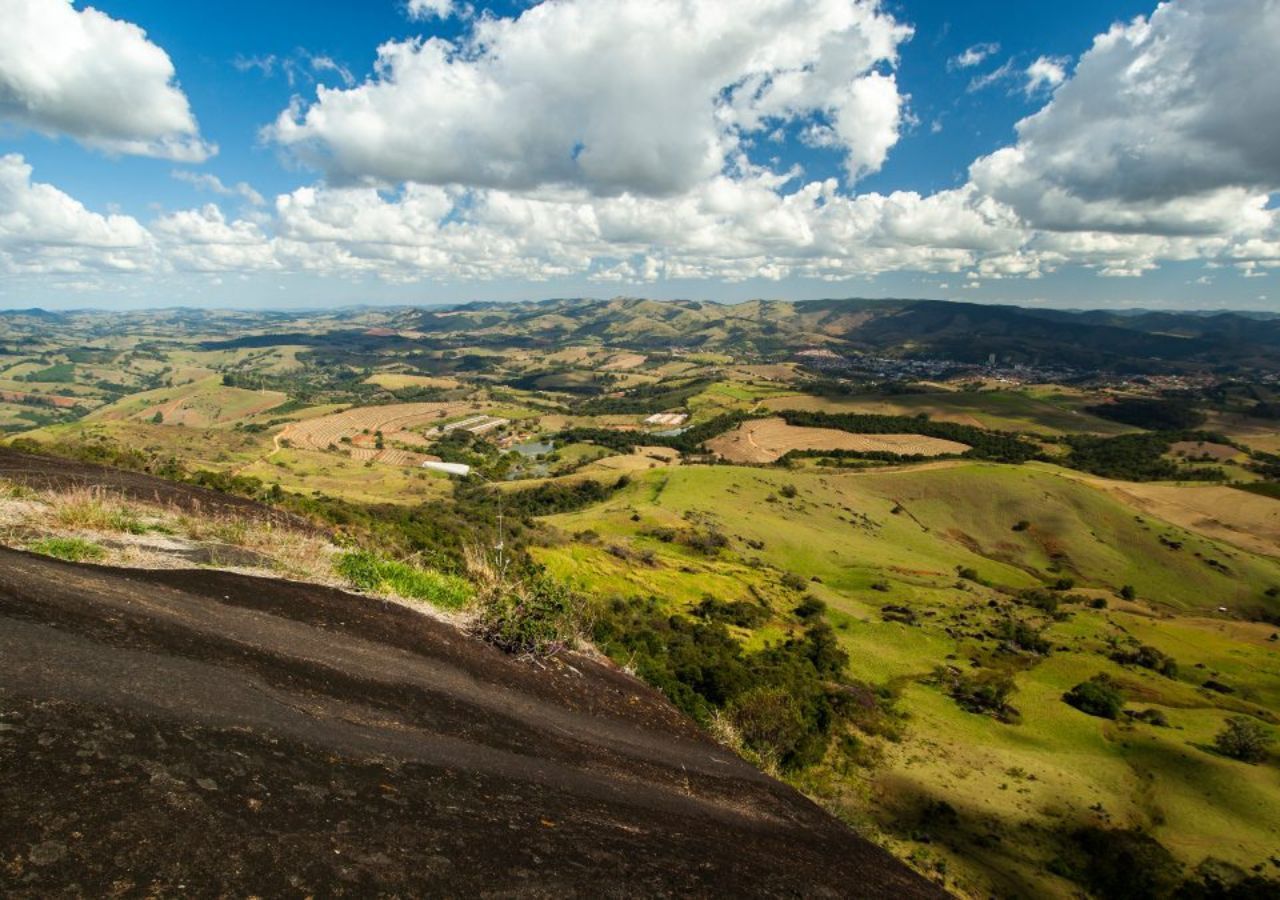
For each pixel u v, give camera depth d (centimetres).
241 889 316
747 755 1345
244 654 626
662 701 1102
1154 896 3784
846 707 5603
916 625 8812
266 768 432
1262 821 4766
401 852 389
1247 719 6456
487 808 491
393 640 859
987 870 3712
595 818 549
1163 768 5494
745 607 7525
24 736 372
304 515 2352
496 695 804
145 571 848
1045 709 6506
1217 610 11744
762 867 571
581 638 1209
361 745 524
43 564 724
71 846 305
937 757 5116
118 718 426
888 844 3750
